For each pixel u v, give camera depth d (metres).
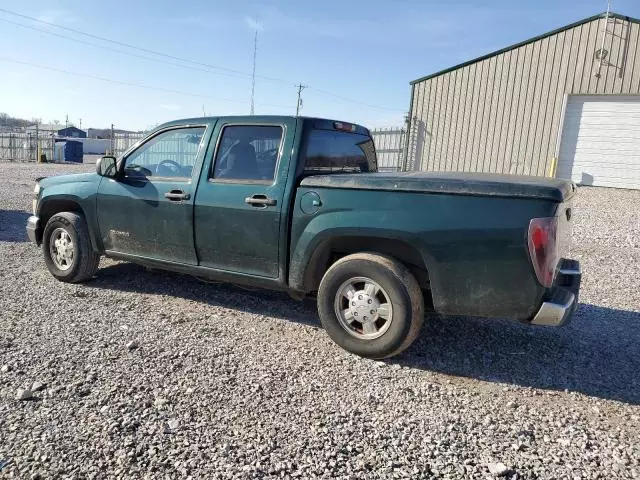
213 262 4.67
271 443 2.73
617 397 3.47
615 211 12.02
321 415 3.05
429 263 3.65
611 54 15.23
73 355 3.72
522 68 16.66
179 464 2.51
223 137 4.65
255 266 4.43
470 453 2.73
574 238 9.23
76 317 4.54
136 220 5.04
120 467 2.48
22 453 2.56
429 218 3.62
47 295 5.15
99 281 5.75
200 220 4.61
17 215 10.29
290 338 4.29
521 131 16.89
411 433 2.90
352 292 3.97
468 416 3.13
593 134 15.89
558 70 16.08
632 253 8.12
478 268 3.52
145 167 5.12
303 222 4.09
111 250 5.34
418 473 2.54
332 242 4.14
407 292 3.73
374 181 3.80
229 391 3.29
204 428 2.84
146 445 2.66
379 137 19.81
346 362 3.85
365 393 3.36
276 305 5.12
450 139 18.20
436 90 18.31
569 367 3.93
